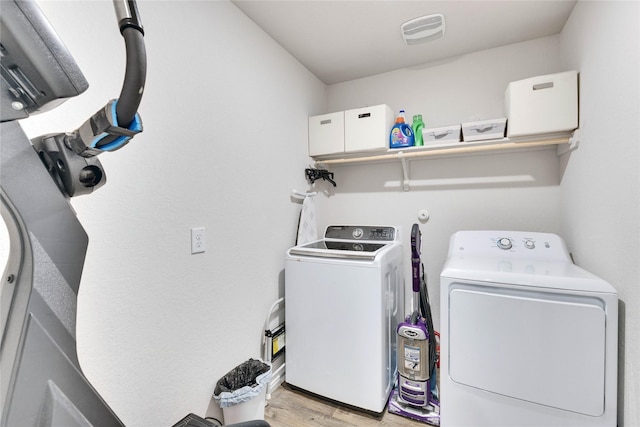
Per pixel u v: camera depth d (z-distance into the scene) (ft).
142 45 1.62
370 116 6.96
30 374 1.78
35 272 1.82
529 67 6.44
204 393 4.53
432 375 5.72
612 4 3.88
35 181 1.82
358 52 6.88
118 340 3.42
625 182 3.63
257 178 5.73
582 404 3.87
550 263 5.09
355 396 5.41
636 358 3.45
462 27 5.96
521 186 6.58
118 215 3.41
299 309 5.93
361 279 5.34
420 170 7.57
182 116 4.18
